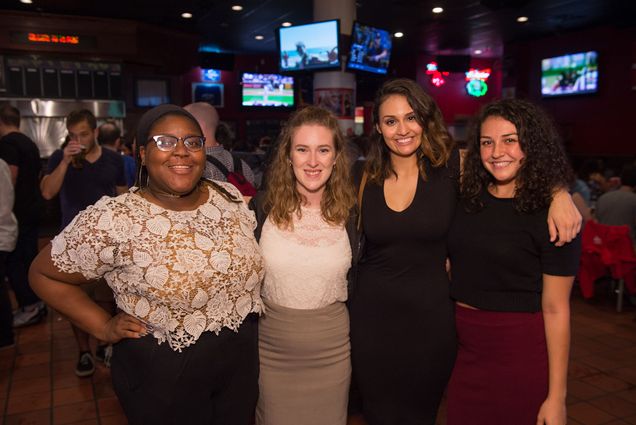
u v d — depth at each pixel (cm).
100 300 264
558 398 154
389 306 186
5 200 328
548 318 155
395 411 193
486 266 163
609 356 350
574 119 1019
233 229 149
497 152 154
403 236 183
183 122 141
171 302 134
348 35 693
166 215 139
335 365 180
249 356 157
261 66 1328
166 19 856
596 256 432
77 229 132
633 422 267
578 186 515
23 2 727
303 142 176
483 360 166
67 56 791
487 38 1088
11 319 347
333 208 182
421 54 1284
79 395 292
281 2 796
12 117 386
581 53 982
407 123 184
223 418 154
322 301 176
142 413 140
